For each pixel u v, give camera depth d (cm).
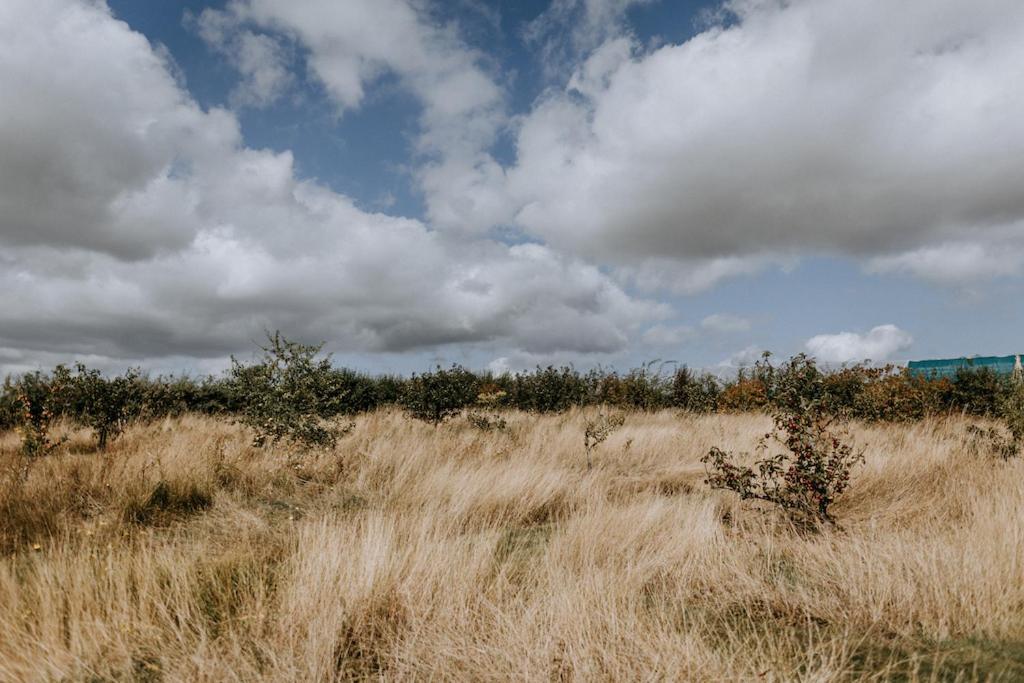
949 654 266
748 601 336
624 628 285
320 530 427
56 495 571
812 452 500
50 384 1018
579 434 1012
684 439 942
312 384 812
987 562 328
